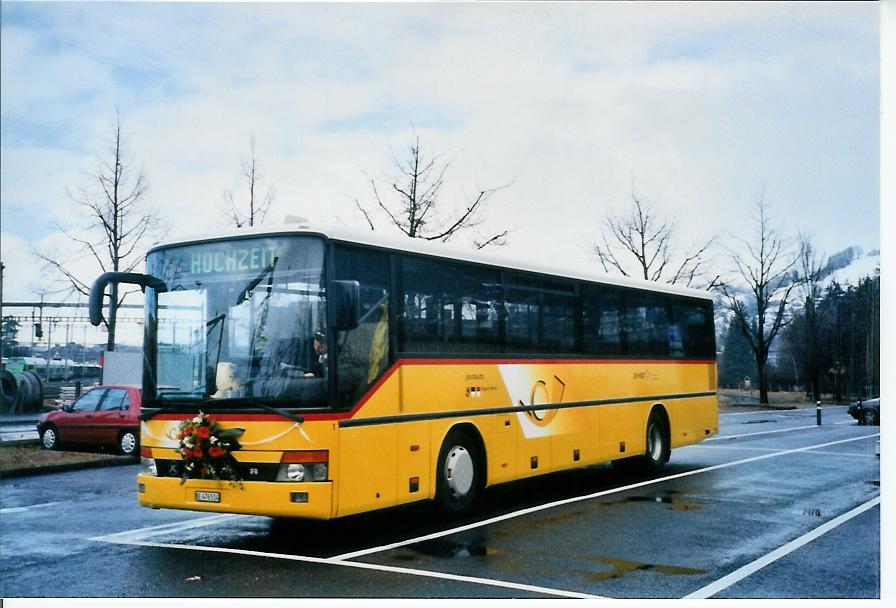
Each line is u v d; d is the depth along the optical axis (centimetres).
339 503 884
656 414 1598
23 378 3628
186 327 942
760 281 4331
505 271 1216
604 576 804
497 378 1171
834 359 5228
